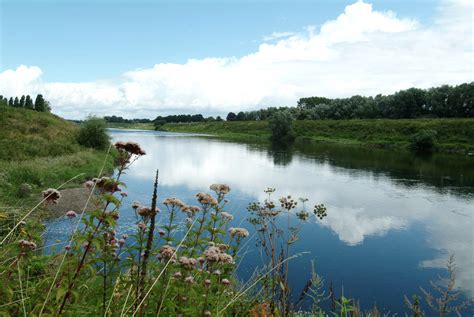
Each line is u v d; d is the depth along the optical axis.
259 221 5.77
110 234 2.82
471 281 13.45
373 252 15.86
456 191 28.50
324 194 26.70
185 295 2.90
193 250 3.55
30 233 3.11
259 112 145.75
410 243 17.23
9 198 14.79
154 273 3.09
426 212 22.48
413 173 36.81
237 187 27.69
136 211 3.38
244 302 3.90
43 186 19.95
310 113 114.69
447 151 59.97
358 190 28.39
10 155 28.14
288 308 3.69
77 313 2.54
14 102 80.44
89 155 32.06
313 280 4.25
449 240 17.78
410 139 68.94
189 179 30.12
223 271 3.50
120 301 2.96
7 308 2.55
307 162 44.50
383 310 11.02
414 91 100.31
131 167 35.69
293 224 18.78
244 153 54.06
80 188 20.05
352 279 13.19
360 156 51.69
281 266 4.23
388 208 23.27
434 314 10.83
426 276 13.80
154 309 2.84
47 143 35.41
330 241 16.95
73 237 2.70
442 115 97.19
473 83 95.19
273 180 31.41
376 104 106.56
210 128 134.50
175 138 90.81
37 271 3.26
